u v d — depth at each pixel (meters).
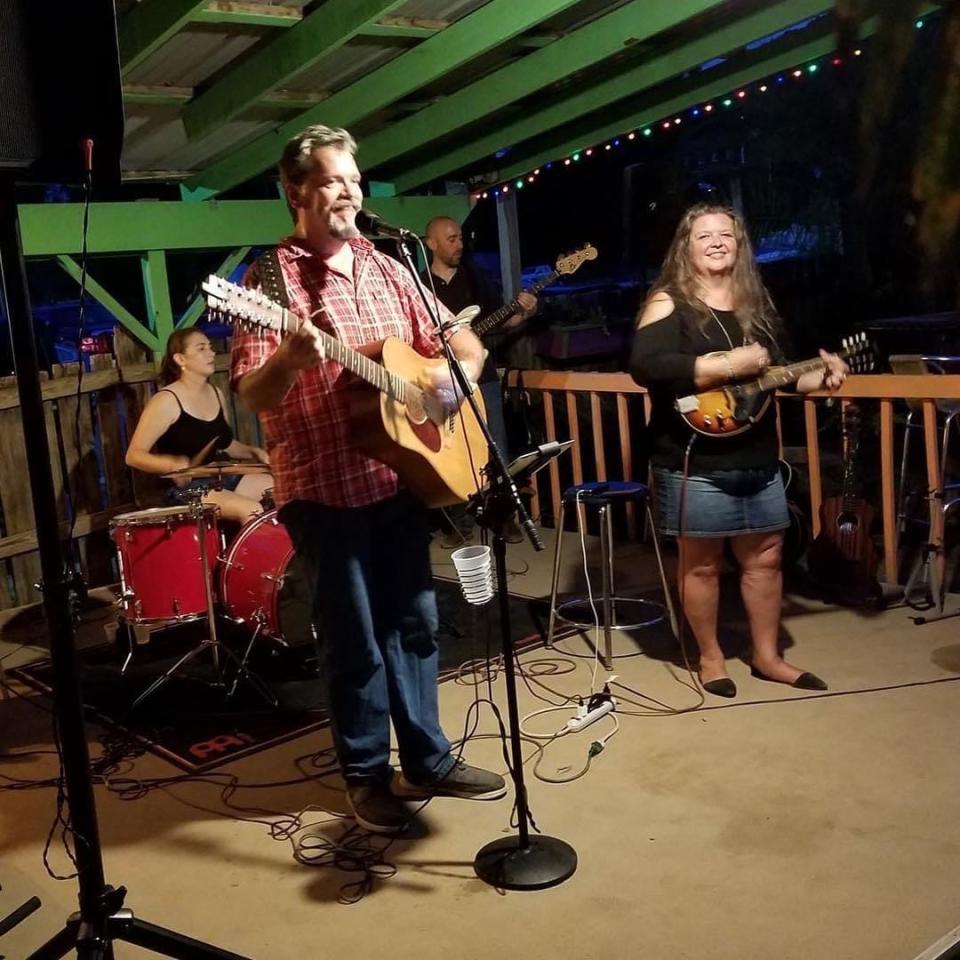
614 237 8.65
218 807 3.01
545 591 4.84
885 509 4.41
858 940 2.15
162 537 3.75
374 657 2.68
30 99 1.86
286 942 2.31
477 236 8.84
